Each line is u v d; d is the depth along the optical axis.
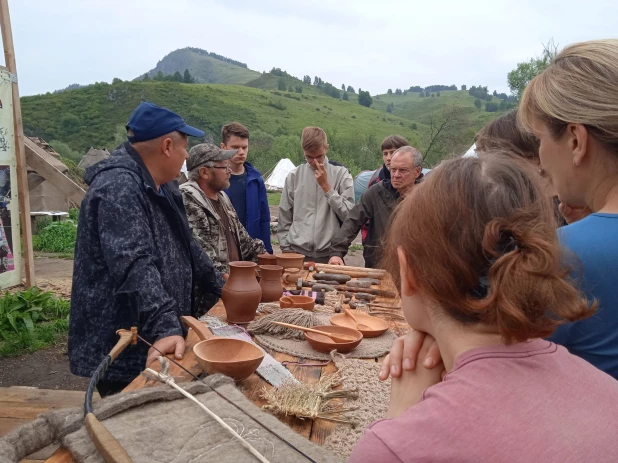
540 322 0.80
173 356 2.03
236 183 4.77
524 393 0.80
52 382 4.94
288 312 2.40
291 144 52.53
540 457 0.74
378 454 0.79
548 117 1.24
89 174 2.55
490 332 0.87
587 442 0.76
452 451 0.76
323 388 1.72
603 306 1.12
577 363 0.88
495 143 1.90
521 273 0.78
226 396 1.54
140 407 1.43
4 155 6.31
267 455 1.25
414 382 1.01
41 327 6.24
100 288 2.52
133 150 2.66
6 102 6.26
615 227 1.14
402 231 0.92
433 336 0.98
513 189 0.86
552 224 0.86
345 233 4.50
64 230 13.80
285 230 5.19
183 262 2.84
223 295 2.50
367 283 3.27
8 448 1.21
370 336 2.38
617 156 1.17
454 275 0.84
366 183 11.72
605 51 1.19
